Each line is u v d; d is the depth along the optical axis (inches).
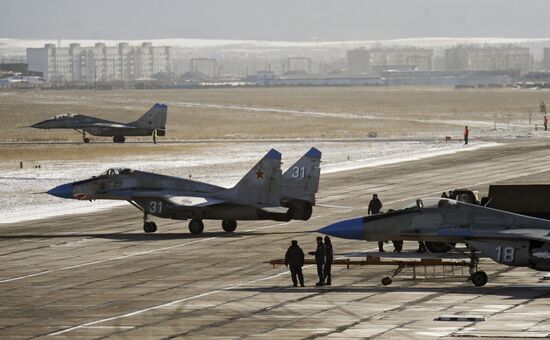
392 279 4783.5
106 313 4128.9
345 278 4859.7
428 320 3865.7
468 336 3577.8
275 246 5930.1
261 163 6368.1
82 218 7465.6
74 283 4864.7
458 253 4739.2
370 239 4790.8
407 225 4724.4
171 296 4473.4
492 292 4429.1
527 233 4488.2
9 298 4507.9
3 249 6018.7
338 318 3934.5
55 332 3784.5
